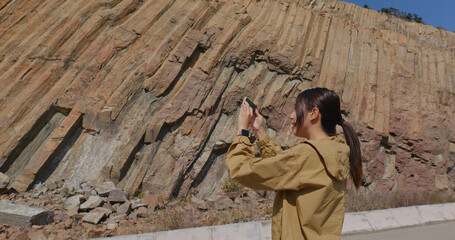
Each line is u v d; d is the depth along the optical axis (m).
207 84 11.01
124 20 11.24
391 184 13.11
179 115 10.07
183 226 6.57
